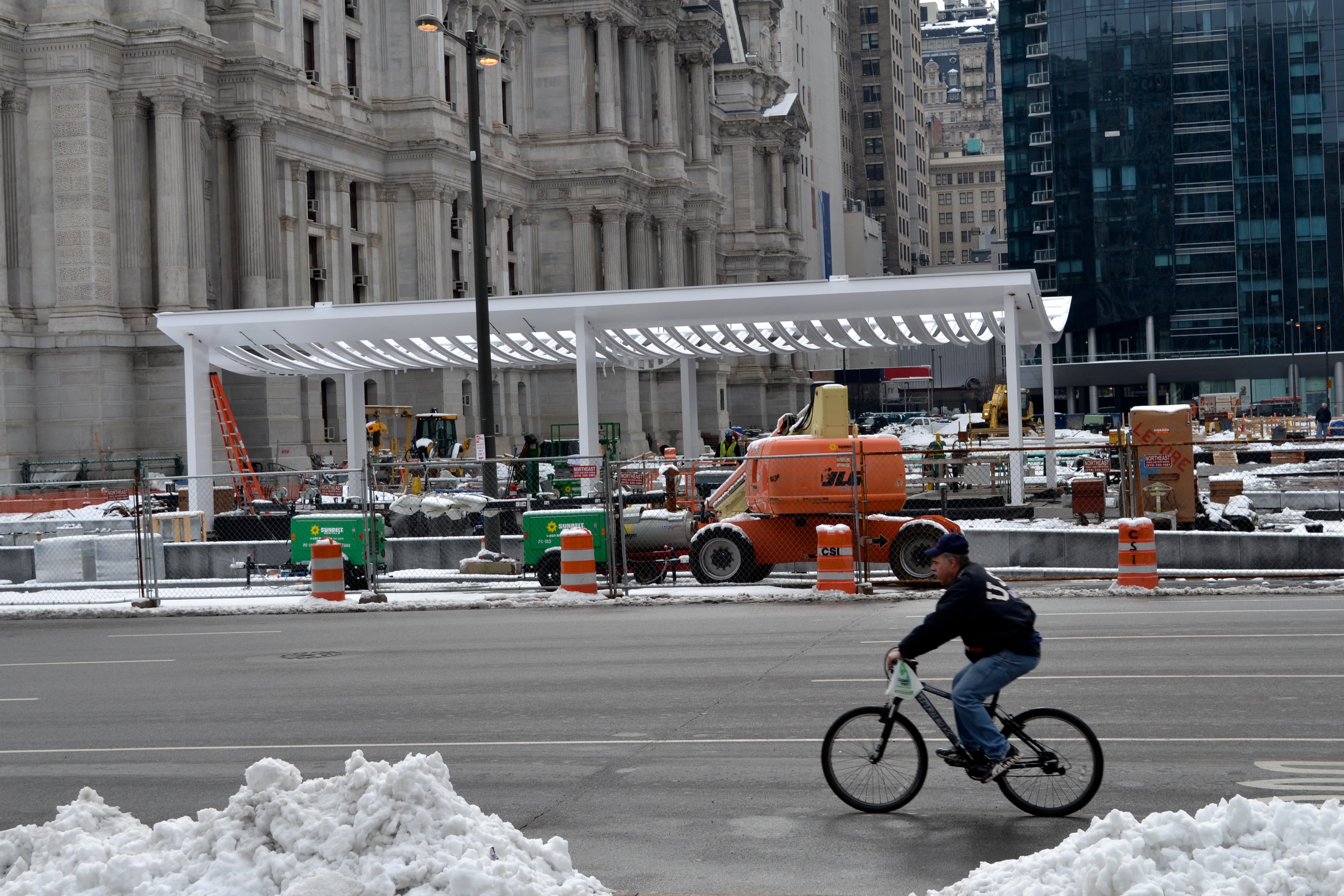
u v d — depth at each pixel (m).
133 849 10.11
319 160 93.00
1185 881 8.77
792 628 27.17
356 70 100.62
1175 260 165.12
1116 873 8.75
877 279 50.62
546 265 121.75
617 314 53.00
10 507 56.91
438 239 103.12
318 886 9.31
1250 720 17.19
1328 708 17.84
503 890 9.38
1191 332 165.12
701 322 53.97
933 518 35.34
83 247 74.75
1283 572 34.25
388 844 9.89
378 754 16.91
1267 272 163.00
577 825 13.52
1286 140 162.38
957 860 12.12
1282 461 78.50
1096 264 166.62
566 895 9.70
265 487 58.72
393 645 26.83
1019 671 13.33
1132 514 39.28
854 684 20.42
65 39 74.38
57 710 20.97
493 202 112.75
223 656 26.12
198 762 16.89
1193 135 164.00
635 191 125.25
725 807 14.04
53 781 16.17
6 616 34.41
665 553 36.34
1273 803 9.46
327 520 38.62
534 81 122.19
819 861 12.18
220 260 83.44
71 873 9.87
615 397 120.56
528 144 121.25
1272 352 163.12
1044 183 180.38
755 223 168.25
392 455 71.94
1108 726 17.02
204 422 53.75
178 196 77.44
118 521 43.59
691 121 142.00
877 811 13.72
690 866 12.12
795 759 15.95
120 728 19.36
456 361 63.41
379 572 40.31
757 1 176.38
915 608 30.02
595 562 35.16
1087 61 165.62
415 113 102.06
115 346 74.94
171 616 33.84
